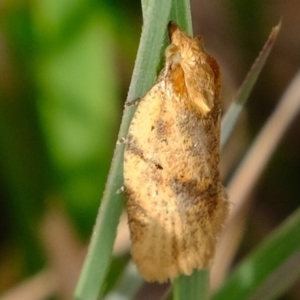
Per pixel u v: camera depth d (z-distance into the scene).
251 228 0.07
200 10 0.07
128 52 0.07
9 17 0.06
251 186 0.06
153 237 0.05
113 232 0.05
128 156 0.05
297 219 0.05
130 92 0.05
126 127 0.05
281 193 0.07
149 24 0.05
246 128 0.07
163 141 0.05
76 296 0.05
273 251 0.05
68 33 0.06
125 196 0.05
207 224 0.05
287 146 0.07
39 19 0.06
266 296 0.05
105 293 0.06
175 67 0.05
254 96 0.07
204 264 0.05
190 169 0.05
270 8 0.07
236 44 0.07
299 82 0.06
